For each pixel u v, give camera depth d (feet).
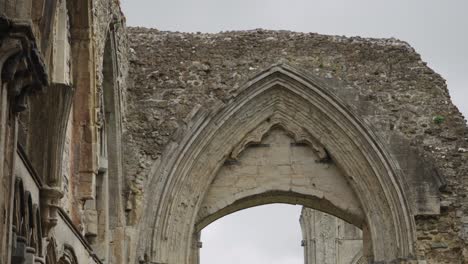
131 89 108.06
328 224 194.08
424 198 104.17
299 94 108.99
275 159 110.83
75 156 81.76
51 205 64.44
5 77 49.11
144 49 110.73
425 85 109.60
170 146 105.29
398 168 105.29
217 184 110.32
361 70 109.81
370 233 107.86
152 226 102.73
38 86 52.13
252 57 109.81
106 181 96.58
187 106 107.34
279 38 111.34
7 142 50.60
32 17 53.72
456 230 103.86
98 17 85.15
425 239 103.96
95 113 83.05
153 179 103.91
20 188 56.49
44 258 64.80
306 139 110.11
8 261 50.42
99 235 94.99
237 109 108.17
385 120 107.45
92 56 82.43
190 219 106.52
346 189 110.22
